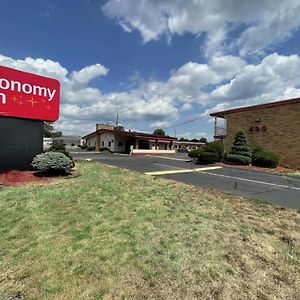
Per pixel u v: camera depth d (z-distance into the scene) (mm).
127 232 4895
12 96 11031
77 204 6641
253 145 19844
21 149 11461
